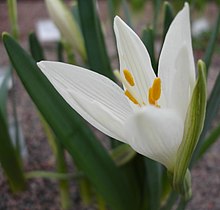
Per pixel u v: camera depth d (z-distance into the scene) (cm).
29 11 82
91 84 16
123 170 23
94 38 23
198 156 24
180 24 16
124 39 17
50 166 34
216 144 39
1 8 82
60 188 28
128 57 17
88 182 28
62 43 27
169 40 16
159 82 15
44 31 58
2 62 56
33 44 24
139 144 15
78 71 16
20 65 20
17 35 25
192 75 16
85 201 29
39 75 20
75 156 21
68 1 86
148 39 22
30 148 37
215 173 34
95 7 22
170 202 21
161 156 16
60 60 28
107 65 24
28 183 32
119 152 23
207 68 22
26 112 43
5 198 30
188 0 22
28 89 20
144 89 17
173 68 15
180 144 16
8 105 45
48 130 27
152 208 21
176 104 15
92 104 15
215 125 41
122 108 16
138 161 23
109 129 16
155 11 27
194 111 15
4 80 30
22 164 31
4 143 26
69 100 16
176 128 15
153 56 22
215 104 21
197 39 60
